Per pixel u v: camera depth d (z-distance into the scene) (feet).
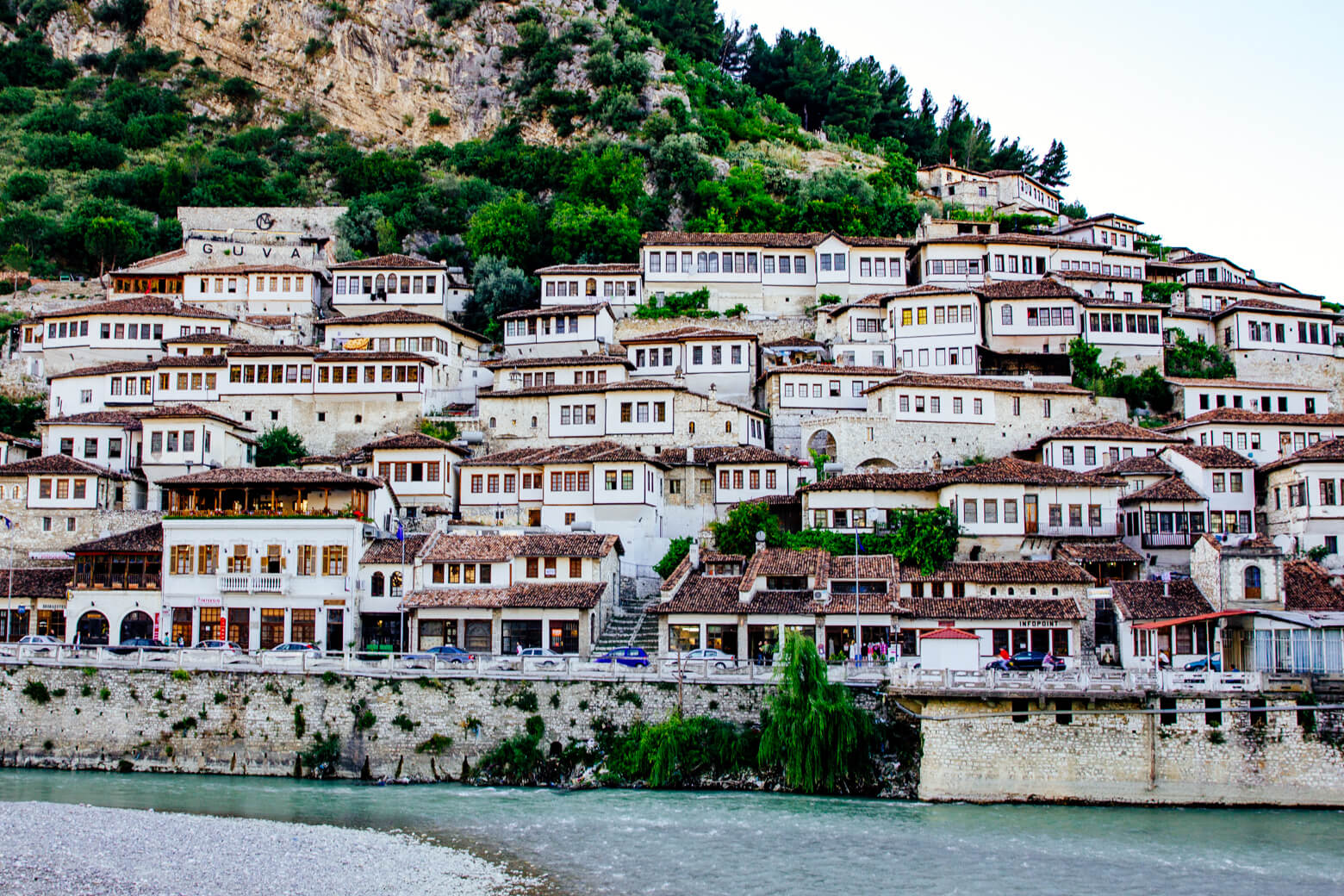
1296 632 199.52
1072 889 145.89
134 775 206.28
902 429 319.68
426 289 402.52
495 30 638.94
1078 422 331.57
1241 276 450.30
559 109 573.74
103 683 212.23
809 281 408.05
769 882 148.15
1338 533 263.70
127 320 366.22
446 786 199.00
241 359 340.18
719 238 406.00
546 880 148.97
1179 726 186.19
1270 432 311.27
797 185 498.69
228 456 313.32
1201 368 364.17
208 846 159.94
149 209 535.19
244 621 249.14
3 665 214.90
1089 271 412.36
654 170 508.12
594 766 199.72
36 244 483.10
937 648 199.11
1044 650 233.55
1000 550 272.51
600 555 254.27
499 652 245.04
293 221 492.13
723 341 353.10
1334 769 183.93
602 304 376.07
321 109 640.99
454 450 305.32
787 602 239.91
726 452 309.42
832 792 191.93
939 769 188.75
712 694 201.77
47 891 140.36
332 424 338.75
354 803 185.98
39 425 317.63
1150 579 251.60
